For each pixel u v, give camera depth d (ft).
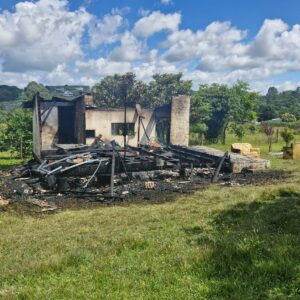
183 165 67.56
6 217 39.19
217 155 75.77
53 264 21.95
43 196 51.42
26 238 29.73
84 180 60.03
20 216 40.40
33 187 56.95
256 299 16.56
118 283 18.88
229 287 17.92
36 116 92.32
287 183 56.80
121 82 187.73
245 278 18.81
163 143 103.24
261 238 24.81
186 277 19.52
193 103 139.03
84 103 95.71
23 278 20.48
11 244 28.14
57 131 99.86
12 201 47.78
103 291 18.24
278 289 17.35
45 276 20.67
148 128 104.06
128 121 100.68
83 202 48.08
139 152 81.71
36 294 17.95
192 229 29.78
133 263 22.07
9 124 109.91
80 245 26.11
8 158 103.50
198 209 38.29
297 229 27.12
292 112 283.18
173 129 102.99
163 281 19.10
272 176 65.67
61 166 59.11
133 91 185.57
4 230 33.68
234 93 149.38
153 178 64.13
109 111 98.07
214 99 143.23
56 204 47.21
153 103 183.52
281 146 127.44
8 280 20.35
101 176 59.06
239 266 20.22
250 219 31.68
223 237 25.82
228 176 66.80
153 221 34.24
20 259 23.90
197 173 68.03
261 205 37.68
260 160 72.90
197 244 25.31
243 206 37.73
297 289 17.13
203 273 19.76
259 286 17.84
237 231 27.63
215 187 55.98
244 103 156.46
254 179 63.16
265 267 19.74
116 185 58.70
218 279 19.06
